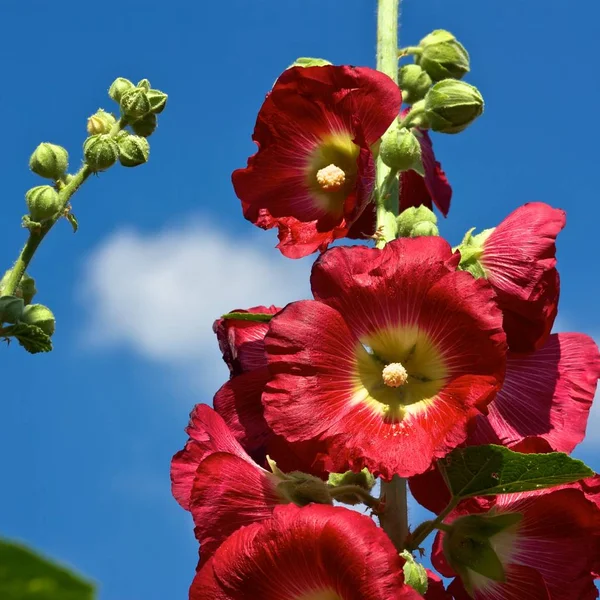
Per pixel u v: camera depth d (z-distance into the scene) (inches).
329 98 37.3
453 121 38.2
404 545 35.5
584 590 35.9
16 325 36.4
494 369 35.0
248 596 34.1
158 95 38.5
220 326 38.0
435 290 35.4
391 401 35.7
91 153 37.4
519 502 36.2
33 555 14.7
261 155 38.0
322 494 35.5
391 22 39.6
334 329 35.6
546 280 36.6
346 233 37.2
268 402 35.2
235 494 35.9
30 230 37.0
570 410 36.9
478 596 36.1
